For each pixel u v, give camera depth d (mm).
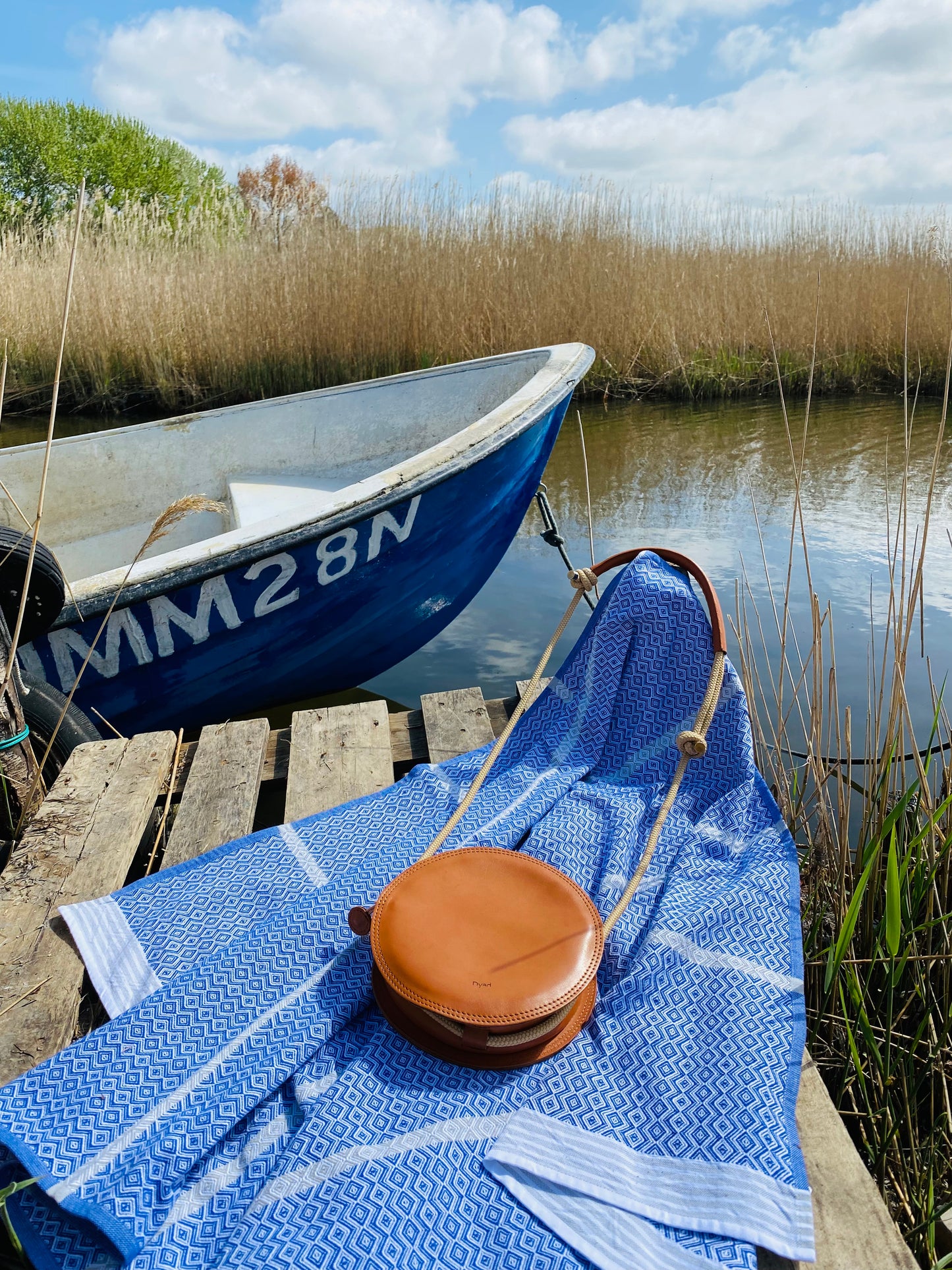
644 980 1448
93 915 1669
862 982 1969
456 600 3713
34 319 9609
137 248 10352
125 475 4277
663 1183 1151
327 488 4414
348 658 3420
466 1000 1264
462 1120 1217
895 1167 1667
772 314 9195
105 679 2799
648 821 1866
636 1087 1286
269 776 2375
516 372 4207
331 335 9133
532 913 1411
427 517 3125
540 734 2094
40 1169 1159
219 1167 1198
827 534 4926
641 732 2018
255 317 9195
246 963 1479
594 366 9156
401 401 4500
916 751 1948
